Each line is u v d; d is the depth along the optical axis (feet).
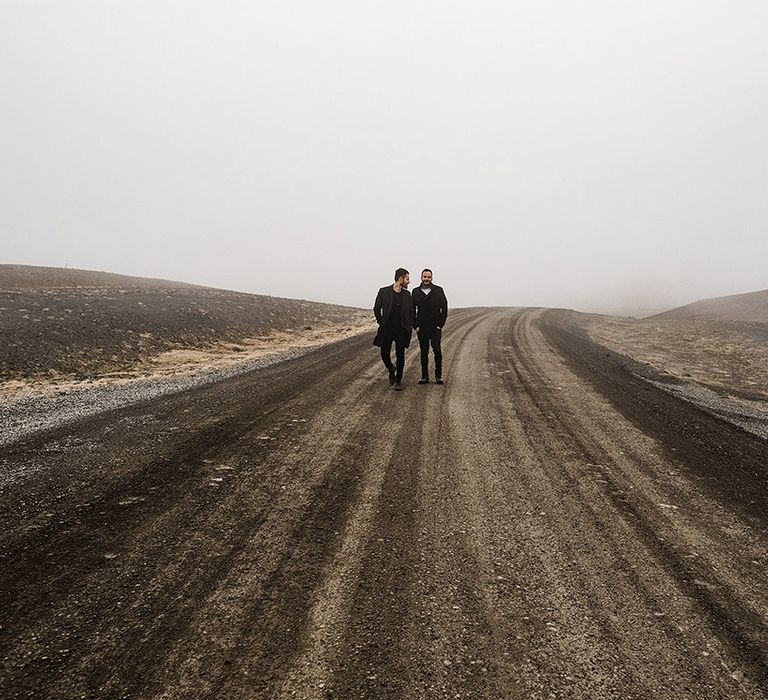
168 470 13.78
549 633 7.68
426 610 8.13
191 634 7.37
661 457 16.17
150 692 6.27
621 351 44.98
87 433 17.12
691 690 6.61
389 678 6.65
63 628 7.41
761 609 8.50
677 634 7.75
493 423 19.21
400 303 23.75
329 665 6.84
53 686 6.29
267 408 20.48
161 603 8.09
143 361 36.63
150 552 9.64
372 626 7.69
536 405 22.24
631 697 6.46
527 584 8.98
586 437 17.88
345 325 70.74
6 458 14.64
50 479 13.06
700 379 33.55
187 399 22.25
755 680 6.84
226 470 13.85
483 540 10.52
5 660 6.71
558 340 48.70
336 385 25.38
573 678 6.75
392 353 37.27
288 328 60.90
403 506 12.00
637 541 10.71
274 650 7.10
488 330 55.52
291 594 8.44
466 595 8.59
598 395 24.76
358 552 9.87
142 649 7.03
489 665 6.96
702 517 12.03
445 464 14.79
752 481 14.55
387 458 15.14
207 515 11.25
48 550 9.60
